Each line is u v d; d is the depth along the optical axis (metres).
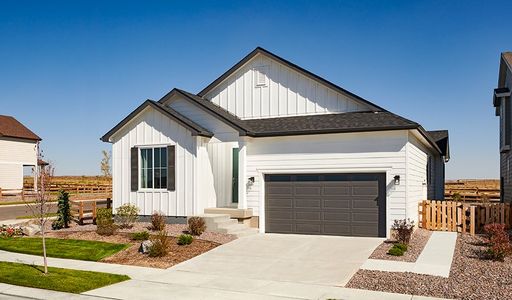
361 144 15.38
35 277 10.27
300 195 16.28
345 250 13.08
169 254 12.81
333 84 18.05
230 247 13.70
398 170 14.85
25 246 14.19
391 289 9.16
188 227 15.94
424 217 16.81
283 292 9.09
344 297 8.64
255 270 11.09
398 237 13.76
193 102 17.73
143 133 17.91
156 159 17.69
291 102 18.92
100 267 11.57
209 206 17.48
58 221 17.72
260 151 16.89
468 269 10.61
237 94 19.98
